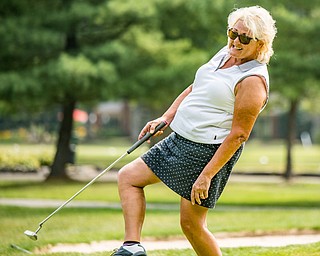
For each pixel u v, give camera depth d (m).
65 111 49.88
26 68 44.88
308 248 15.56
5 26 43.44
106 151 93.81
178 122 10.20
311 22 44.38
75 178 52.22
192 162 10.04
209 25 46.38
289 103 55.50
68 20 44.69
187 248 15.88
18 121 116.25
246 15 9.85
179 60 45.56
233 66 10.03
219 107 10.00
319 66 43.69
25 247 16.75
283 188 47.34
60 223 23.64
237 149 9.94
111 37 48.12
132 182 10.27
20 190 42.59
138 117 122.06
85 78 42.25
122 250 9.95
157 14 45.44
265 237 19.19
